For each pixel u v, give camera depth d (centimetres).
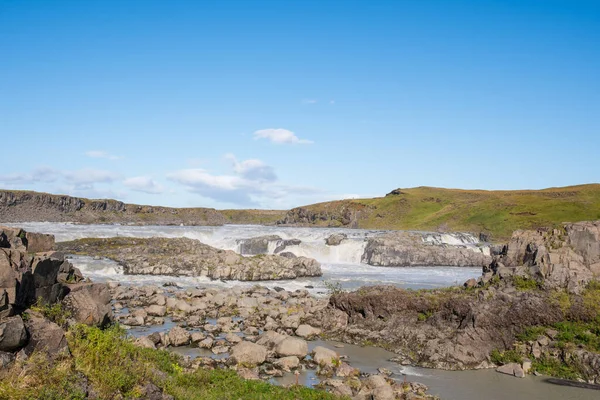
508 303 3136
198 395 1834
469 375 2681
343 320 3678
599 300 3023
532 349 2841
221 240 9312
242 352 2781
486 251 9388
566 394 2417
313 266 6888
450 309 3244
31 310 1752
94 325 2059
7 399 1209
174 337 3138
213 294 4903
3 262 1650
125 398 1489
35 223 15162
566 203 15275
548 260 3381
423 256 8550
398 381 2572
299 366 2764
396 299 3534
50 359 1453
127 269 6412
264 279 6353
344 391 2327
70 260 6669
